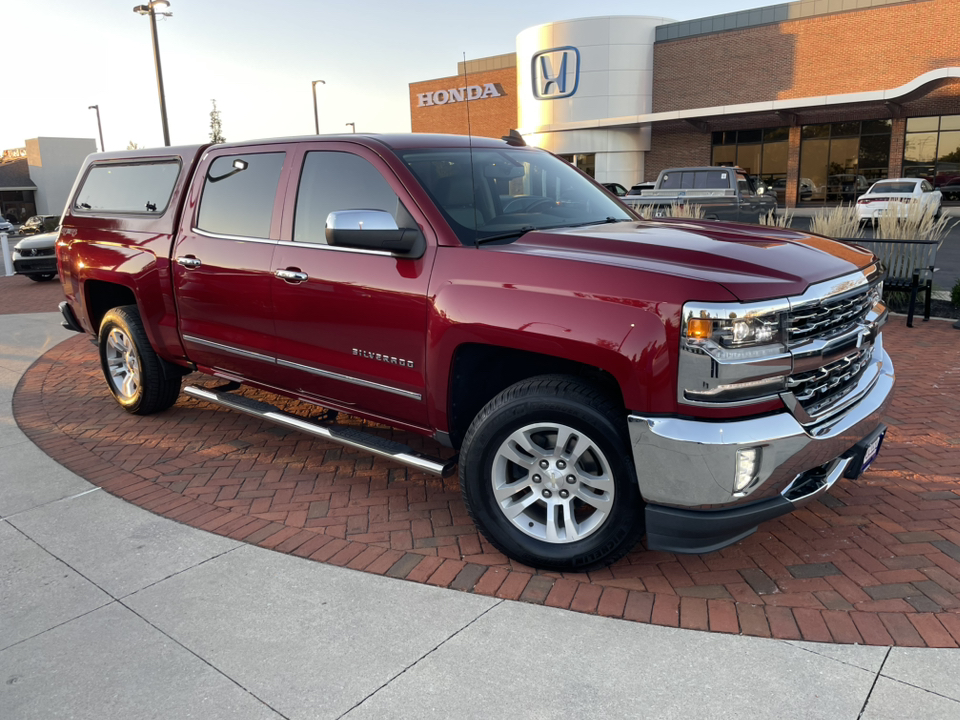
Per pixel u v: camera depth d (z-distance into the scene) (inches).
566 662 104.3
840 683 98.6
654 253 119.0
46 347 329.1
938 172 1063.0
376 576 128.6
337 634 112.0
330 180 152.6
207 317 178.9
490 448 125.7
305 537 143.4
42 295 523.8
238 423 213.5
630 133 1250.0
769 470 109.3
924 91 990.4
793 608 116.4
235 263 167.5
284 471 177.6
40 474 176.6
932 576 124.5
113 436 203.3
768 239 130.4
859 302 125.8
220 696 98.9
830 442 115.4
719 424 107.3
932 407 209.6
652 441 109.8
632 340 109.2
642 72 1241.4
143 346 205.2
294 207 157.8
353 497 162.4
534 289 119.1
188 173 185.8
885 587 121.7
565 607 118.0
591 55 1223.5
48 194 2370.8
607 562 124.1
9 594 124.6
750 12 1153.4
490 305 123.0
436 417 137.6
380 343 141.6
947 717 91.8
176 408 228.5
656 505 114.0
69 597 123.5
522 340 119.4
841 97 1001.5
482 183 148.7
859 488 159.2
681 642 108.3
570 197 163.5
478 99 1501.0
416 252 133.9
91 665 105.9
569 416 117.5
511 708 95.4
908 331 312.2
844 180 1142.3
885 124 1089.4
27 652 109.1
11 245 1261.1
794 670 101.4
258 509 156.5
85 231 215.2
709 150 1241.4
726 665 102.9
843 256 128.5
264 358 167.8
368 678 102.0
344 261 145.6
